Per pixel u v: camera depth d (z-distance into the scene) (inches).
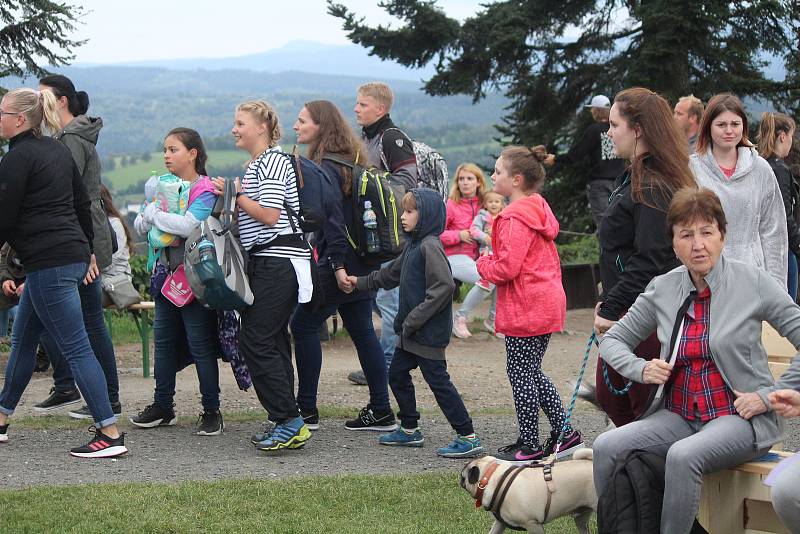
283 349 249.6
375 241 256.5
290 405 242.5
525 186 232.4
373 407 269.0
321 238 263.6
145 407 296.7
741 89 664.4
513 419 288.7
